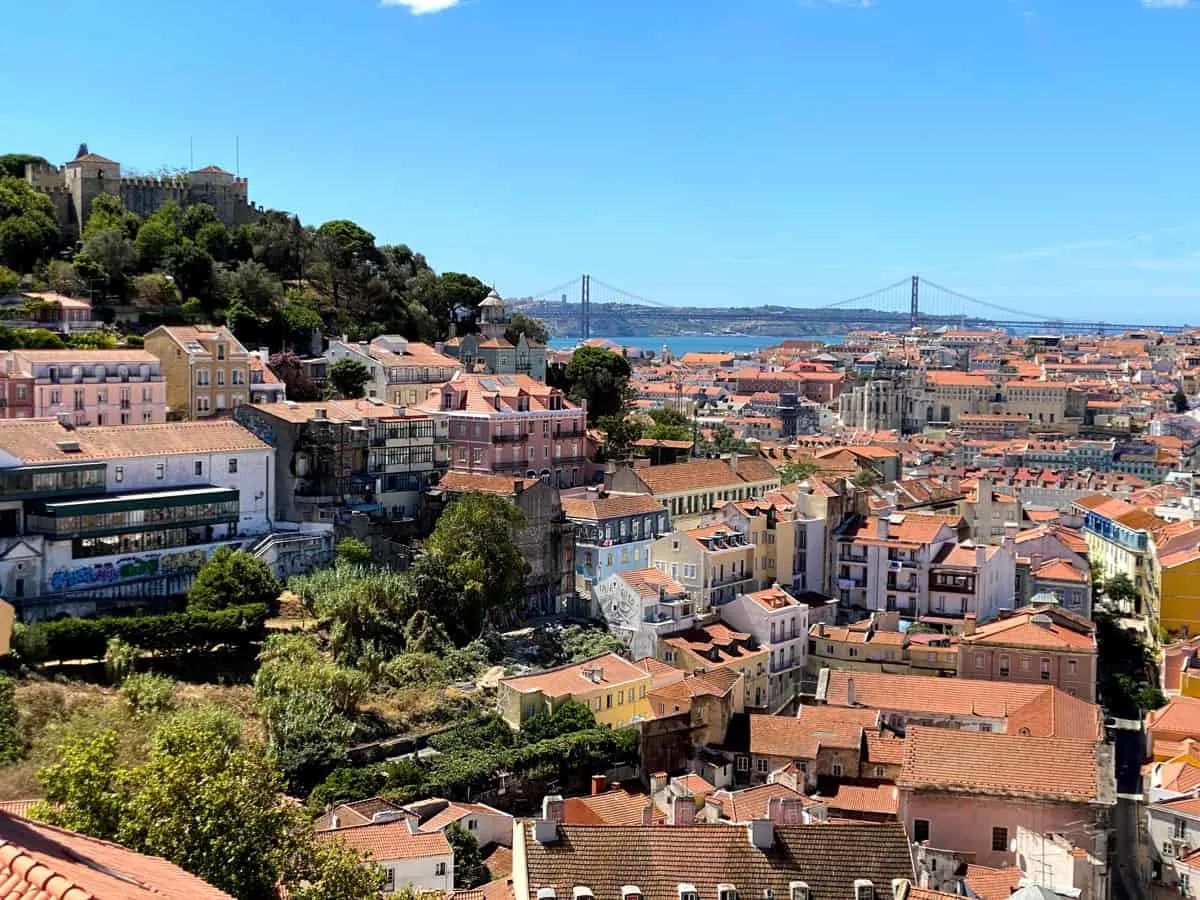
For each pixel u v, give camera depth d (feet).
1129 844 374.22
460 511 535.19
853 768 435.53
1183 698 471.21
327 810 364.38
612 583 557.74
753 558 619.67
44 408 588.50
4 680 386.52
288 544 522.06
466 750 433.48
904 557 622.13
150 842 212.64
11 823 118.42
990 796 318.45
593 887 238.27
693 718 461.37
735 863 246.47
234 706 428.56
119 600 467.11
